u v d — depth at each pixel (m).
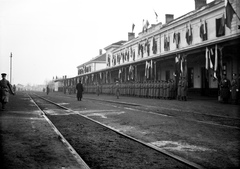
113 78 53.72
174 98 21.97
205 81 25.20
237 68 20.41
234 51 20.19
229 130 6.78
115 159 4.31
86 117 9.82
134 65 31.19
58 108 14.30
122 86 32.47
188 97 24.00
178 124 7.89
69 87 51.38
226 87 15.73
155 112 11.36
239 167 3.83
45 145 5.21
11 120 8.92
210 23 24.27
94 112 11.77
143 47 39.88
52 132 6.67
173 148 5.02
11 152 4.64
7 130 6.94
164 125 7.73
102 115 10.55
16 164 3.93
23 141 5.59
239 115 9.62
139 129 7.17
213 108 12.50
